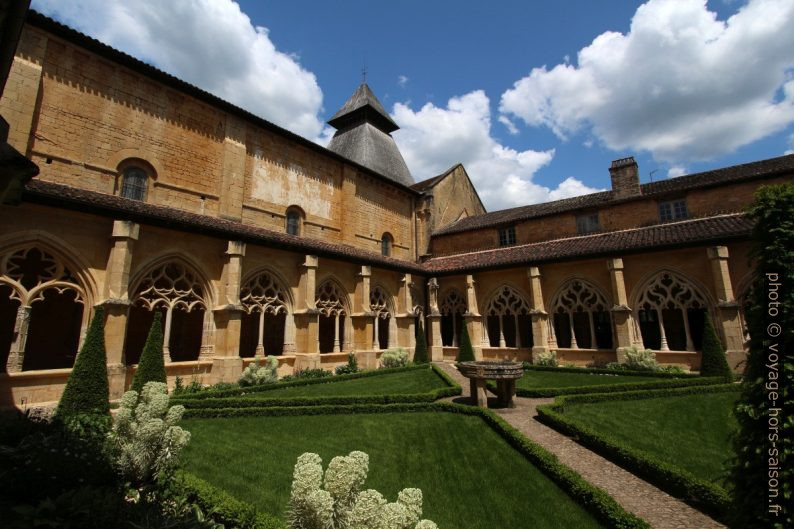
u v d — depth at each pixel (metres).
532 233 24.41
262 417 9.66
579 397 11.10
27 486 4.83
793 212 4.16
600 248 18.30
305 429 8.71
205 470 6.32
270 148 19.50
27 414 7.73
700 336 23.53
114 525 4.04
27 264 15.86
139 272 12.17
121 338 10.92
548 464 6.30
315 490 2.73
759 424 4.02
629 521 4.59
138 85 14.91
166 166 15.45
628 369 15.80
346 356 18.39
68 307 16.94
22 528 3.98
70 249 10.82
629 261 17.77
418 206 29.12
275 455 7.09
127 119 14.48
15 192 5.41
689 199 19.34
